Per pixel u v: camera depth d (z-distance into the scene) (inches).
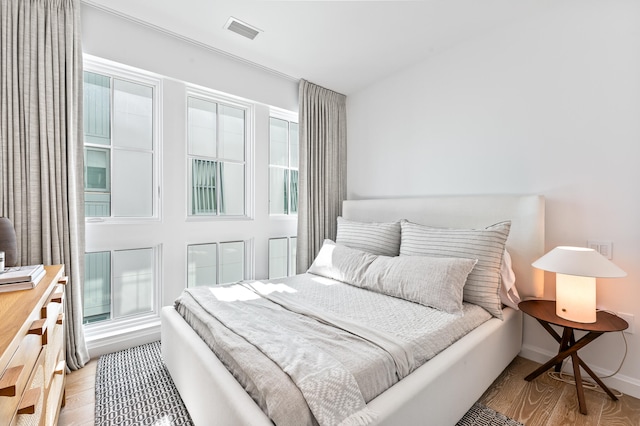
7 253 59.5
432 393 49.0
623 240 70.0
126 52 86.1
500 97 90.0
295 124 134.1
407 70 114.3
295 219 130.7
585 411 61.8
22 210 70.1
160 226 94.8
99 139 88.1
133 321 92.4
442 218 97.4
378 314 66.6
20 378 32.7
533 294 79.8
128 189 93.0
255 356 46.0
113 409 61.6
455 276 71.7
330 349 49.1
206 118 108.2
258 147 116.9
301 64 111.2
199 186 106.7
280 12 82.5
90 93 86.7
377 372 45.0
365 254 95.7
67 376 73.5
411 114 113.4
